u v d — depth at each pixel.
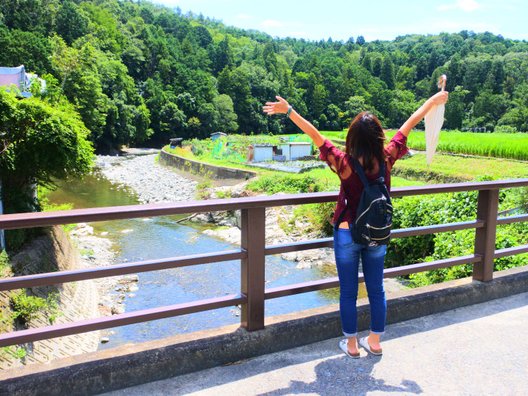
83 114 54.75
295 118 2.78
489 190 4.05
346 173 2.67
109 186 33.34
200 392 2.72
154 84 83.06
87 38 76.00
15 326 7.66
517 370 3.00
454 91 102.31
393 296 3.79
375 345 3.14
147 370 2.81
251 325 3.16
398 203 13.82
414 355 3.17
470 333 3.51
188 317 10.86
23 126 10.35
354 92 112.50
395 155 2.81
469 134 56.12
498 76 106.50
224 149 50.25
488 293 4.14
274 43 165.62
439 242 11.02
